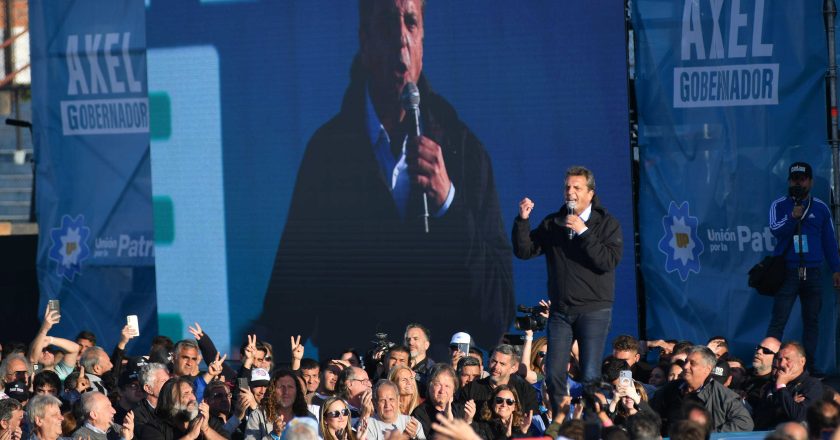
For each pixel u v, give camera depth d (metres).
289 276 27.75
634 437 14.03
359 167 27.11
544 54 25.55
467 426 13.26
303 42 27.42
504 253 26.09
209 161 28.23
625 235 25.03
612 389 16.53
